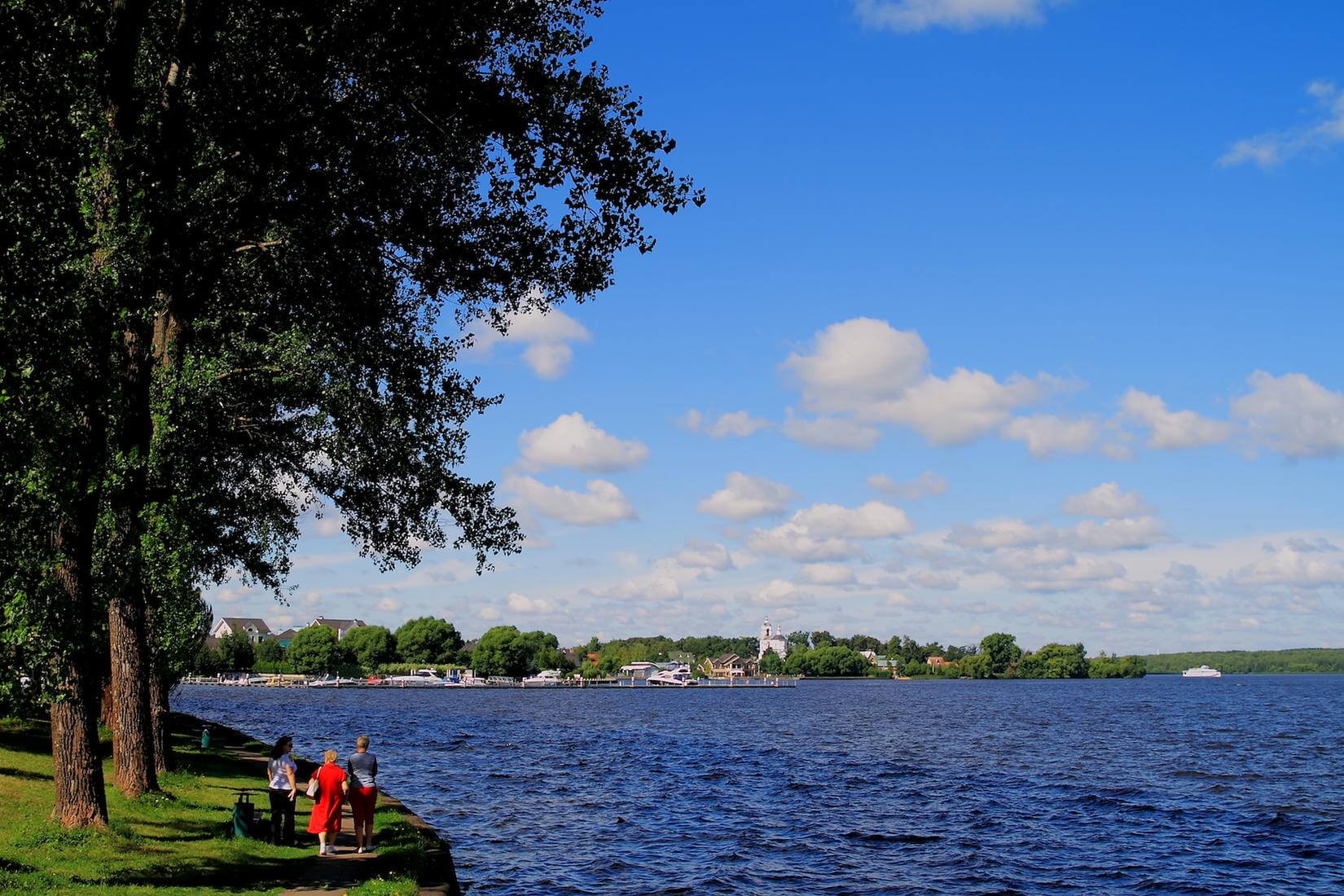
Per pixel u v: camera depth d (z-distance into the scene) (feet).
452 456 85.30
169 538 74.13
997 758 196.13
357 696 505.66
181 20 61.11
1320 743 239.50
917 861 95.61
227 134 60.70
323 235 65.26
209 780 91.86
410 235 65.72
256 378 84.12
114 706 75.00
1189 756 202.90
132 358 61.52
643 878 85.97
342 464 88.02
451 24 57.47
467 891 79.71
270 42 59.36
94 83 51.93
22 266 44.19
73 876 49.70
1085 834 110.63
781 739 242.37
